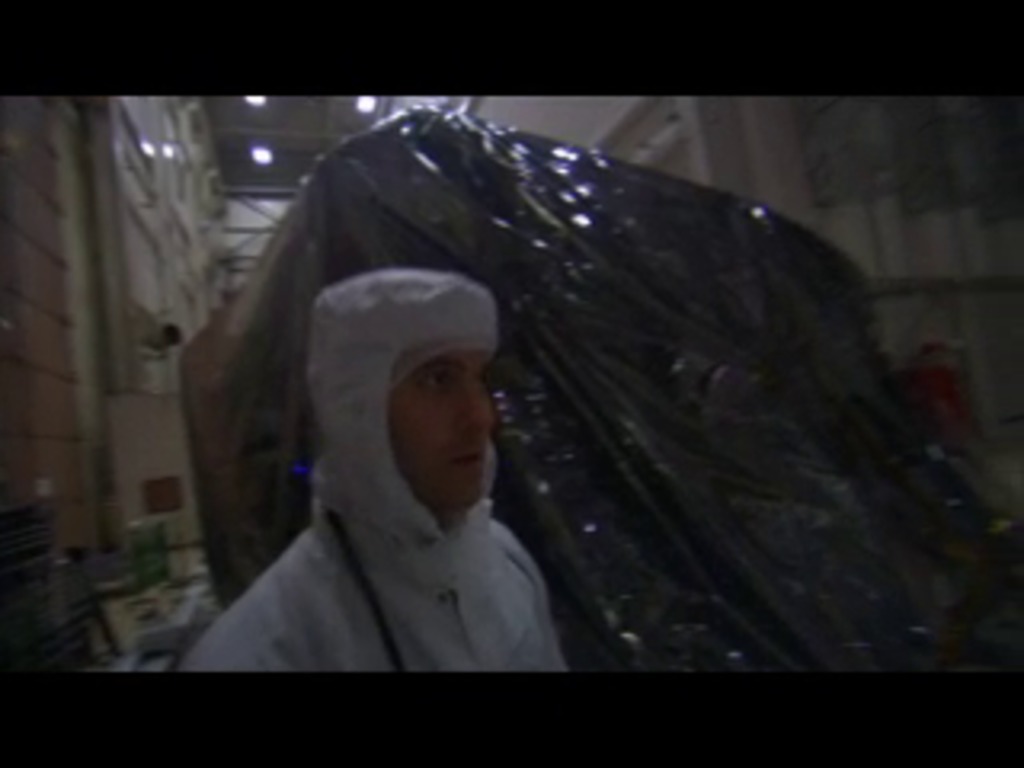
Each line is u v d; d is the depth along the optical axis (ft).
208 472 8.71
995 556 6.96
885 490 7.35
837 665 5.97
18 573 5.93
